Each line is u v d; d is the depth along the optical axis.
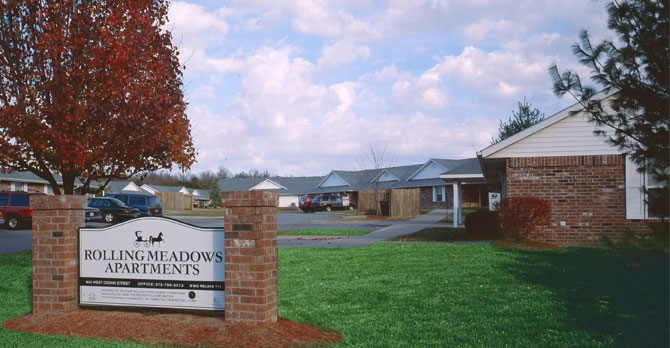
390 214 39.00
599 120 8.07
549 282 9.37
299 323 6.72
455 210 25.23
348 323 6.97
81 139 10.77
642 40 7.40
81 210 7.56
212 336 6.05
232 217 6.36
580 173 15.31
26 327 6.85
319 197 54.22
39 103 10.78
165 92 12.00
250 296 6.26
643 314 7.15
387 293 8.77
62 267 7.27
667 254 7.70
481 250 13.73
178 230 6.98
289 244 17.16
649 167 7.57
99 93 10.87
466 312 7.44
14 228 26.38
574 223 15.29
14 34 10.71
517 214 14.92
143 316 6.86
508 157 15.93
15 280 10.48
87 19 10.69
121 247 7.22
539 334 6.34
